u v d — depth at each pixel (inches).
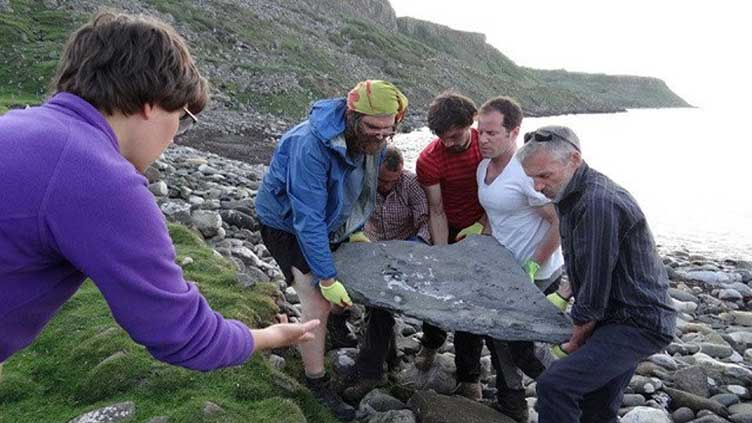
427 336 209.5
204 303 88.9
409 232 205.0
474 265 179.5
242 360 95.0
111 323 198.7
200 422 158.1
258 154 904.3
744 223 659.4
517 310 165.5
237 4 2335.1
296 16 2714.1
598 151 1300.4
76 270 81.9
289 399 172.6
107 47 81.3
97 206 74.9
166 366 177.2
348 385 191.9
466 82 3159.5
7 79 1119.6
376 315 187.3
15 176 72.4
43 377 179.8
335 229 179.9
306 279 176.4
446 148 187.0
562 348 160.2
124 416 161.2
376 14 4185.5
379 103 153.6
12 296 77.4
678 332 312.0
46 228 73.9
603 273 141.8
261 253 311.0
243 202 380.2
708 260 512.7
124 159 81.1
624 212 142.1
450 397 184.7
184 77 86.0
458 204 196.7
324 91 1593.3
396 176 196.9
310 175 160.1
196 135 1005.2
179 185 413.1
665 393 223.6
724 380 242.1
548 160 142.8
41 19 1406.3
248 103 1400.1
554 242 178.1
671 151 1320.1
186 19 1866.4
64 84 83.3
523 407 185.3
